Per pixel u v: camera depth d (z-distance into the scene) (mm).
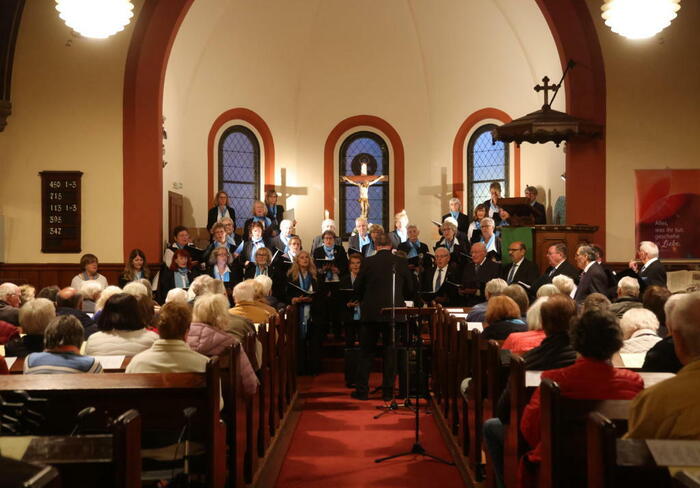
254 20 14133
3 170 11094
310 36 14945
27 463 1483
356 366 9164
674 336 2902
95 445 2354
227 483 4426
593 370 3279
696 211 10883
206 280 6871
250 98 14906
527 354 4125
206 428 3543
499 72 14273
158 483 3611
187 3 11234
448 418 6746
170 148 13172
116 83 11156
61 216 11125
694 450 2215
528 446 3635
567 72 11008
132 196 11148
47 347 4066
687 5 10891
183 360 4020
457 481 5363
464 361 5809
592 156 10992
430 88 15195
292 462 5887
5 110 10969
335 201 15594
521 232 10227
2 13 10852
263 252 10727
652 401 2660
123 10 7133
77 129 11133
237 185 14898
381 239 8227
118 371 4402
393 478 5441
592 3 10977
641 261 9289
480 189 14961
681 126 10914
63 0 6965
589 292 8500
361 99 15445
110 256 11148
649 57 10945
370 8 14617
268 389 6426
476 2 13633
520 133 10234
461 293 10133
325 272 11141
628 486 2188
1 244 10992
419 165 15383
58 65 11141
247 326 5578
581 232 10094
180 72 13391
